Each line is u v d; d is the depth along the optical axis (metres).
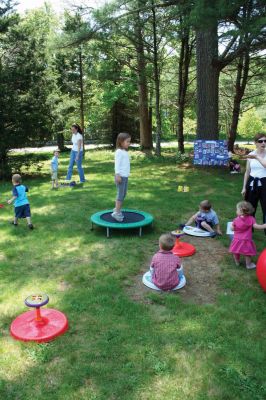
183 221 8.34
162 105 26.66
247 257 5.93
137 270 5.90
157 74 18.73
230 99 28.55
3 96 13.46
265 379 3.54
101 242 7.04
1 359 3.79
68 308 4.72
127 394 3.35
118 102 29.73
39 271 5.84
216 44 14.03
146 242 7.06
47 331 4.17
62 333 4.21
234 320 4.49
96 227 7.88
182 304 4.84
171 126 46.22
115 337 4.14
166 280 5.18
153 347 3.97
